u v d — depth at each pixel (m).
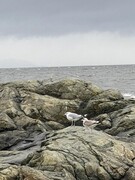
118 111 26.73
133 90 70.00
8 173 14.52
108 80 97.38
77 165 16.58
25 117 26.47
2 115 25.81
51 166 16.47
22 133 24.70
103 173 16.61
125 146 18.67
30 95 29.28
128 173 16.98
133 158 18.11
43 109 28.25
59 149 17.61
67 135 19.25
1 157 19.52
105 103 28.25
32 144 22.81
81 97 30.03
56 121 28.20
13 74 141.12
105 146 18.23
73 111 28.62
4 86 30.95
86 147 17.95
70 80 30.84
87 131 19.80
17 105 28.31
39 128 25.39
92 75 124.75
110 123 25.64
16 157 19.28
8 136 24.34
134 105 27.50
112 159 17.45
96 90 30.34
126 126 24.45
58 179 14.99
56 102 28.73
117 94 29.78
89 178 16.45
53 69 196.38
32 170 14.87
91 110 28.38
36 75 128.62
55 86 30.66
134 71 152.75
